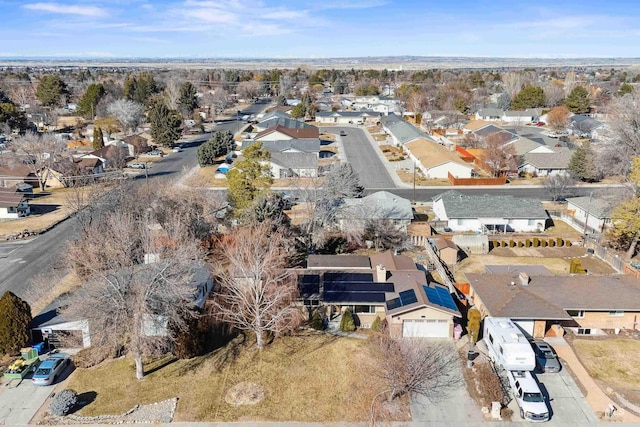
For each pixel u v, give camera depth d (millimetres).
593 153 74875
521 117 131000
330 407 27891
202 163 85125
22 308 32562
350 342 34031
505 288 36969
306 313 37156
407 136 100062
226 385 29812
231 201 50781
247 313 35094
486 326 33375
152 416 27203
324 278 38844
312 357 32406
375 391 29000
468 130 112250
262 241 40562
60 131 119562
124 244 37312
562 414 27172
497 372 30734
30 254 49781
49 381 29703
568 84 170750
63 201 68688
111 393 29172
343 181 58750
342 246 49250
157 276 30609
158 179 76188
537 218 55719
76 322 33188
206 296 38562
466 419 26891
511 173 79875
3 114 108500
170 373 30984
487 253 50594
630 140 73500
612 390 29125
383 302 35969
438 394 28891
